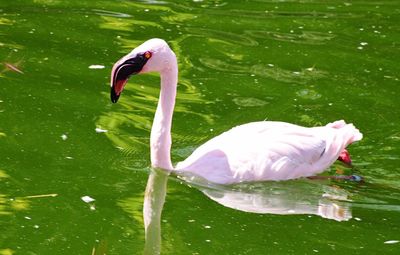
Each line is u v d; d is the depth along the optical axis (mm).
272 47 16812
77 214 11109
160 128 12273
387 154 12992
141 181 12086
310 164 12391
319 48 16844
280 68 15859
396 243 10695
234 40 17094
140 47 12070
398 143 13273
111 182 11992
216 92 14766
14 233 10555
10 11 18234
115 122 13633
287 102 14477
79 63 15648
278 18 18516
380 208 11680
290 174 12250
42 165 12273
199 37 17172
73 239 10508
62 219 10961
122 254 10219
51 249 10250
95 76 15148
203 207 11531
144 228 10875
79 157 12562
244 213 11430
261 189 12094
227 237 10734
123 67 11977
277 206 11688
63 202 11383
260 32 17594
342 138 12562
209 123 13703
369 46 17047
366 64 16125
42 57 15836
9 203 11250
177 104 14289
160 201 11633
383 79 15477
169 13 18609
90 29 17328
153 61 12031
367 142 13312
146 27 17594
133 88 14922
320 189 12180
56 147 12773
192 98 14516
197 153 12500
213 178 12156
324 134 12633
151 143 12367
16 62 15516
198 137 13297
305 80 15359
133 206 11422
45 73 15172
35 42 16500
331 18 18625
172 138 13266
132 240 10555
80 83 14875
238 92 14789
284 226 11094
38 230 10664
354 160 12844
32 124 13391
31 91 14469
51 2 19031
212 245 10516
